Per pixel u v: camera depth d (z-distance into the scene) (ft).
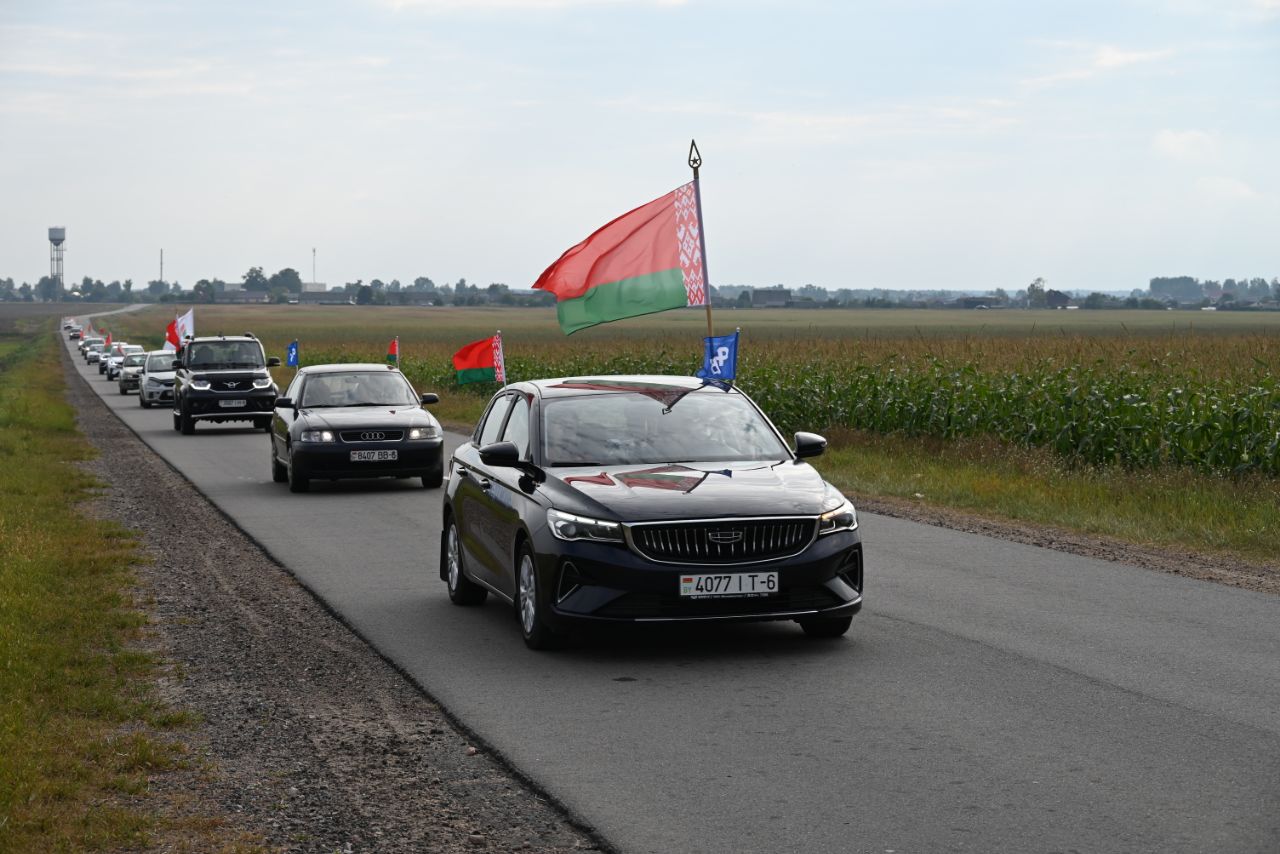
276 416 65.67
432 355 200.13
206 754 21.39
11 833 16.93
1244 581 35.50
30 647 27.68
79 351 365.20
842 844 16.92
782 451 30.99
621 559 26.58
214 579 38.27
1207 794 18.47
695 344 198.08
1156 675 25.35
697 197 44.65
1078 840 16.80
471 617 32.71
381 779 20.15
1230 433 55.98
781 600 27.04
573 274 44.91
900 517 48.75
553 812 18.56
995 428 71.00
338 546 44.60
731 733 22.11
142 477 68.33
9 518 47.78
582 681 25.94
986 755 20.53
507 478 30.68
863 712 23.17
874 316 588.50
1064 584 35.14
